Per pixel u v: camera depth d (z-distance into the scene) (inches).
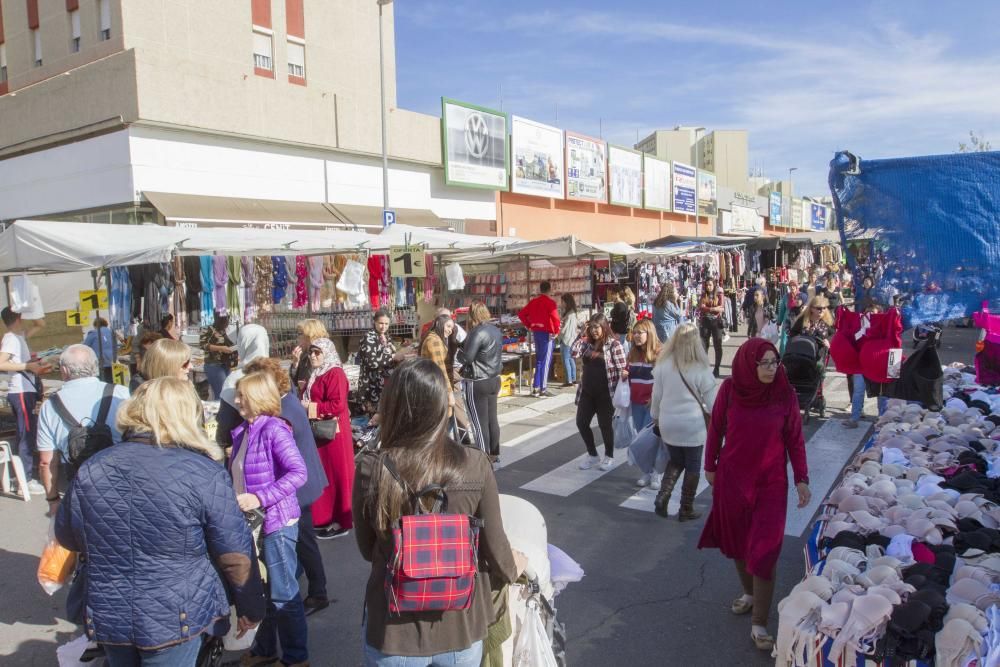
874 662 113.3
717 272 868.0
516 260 545.0
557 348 525.7
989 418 217.5
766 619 155.7
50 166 637.3
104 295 307.0
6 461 277.7
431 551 83.1
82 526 95.3
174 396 102.9
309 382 221.5
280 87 681.6
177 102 589.9
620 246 625.9
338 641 164.9
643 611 174.2
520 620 111.7
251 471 146.1
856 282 132.1
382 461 89.0
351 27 849.5
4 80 750.5
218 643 110.6
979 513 149.7
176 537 95.8
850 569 133.0
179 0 663.1
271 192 689.6
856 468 196.1
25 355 304.5
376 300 400.5
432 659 87.2
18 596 189.3
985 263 121.0
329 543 224.1
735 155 2829.7
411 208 851.4
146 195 577.6
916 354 195.6
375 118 783.7
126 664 98.2
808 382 315.9
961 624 107.8
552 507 250.2
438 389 90.7
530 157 1023.6
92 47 653.9
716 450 165.9
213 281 324.2
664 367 231.1
